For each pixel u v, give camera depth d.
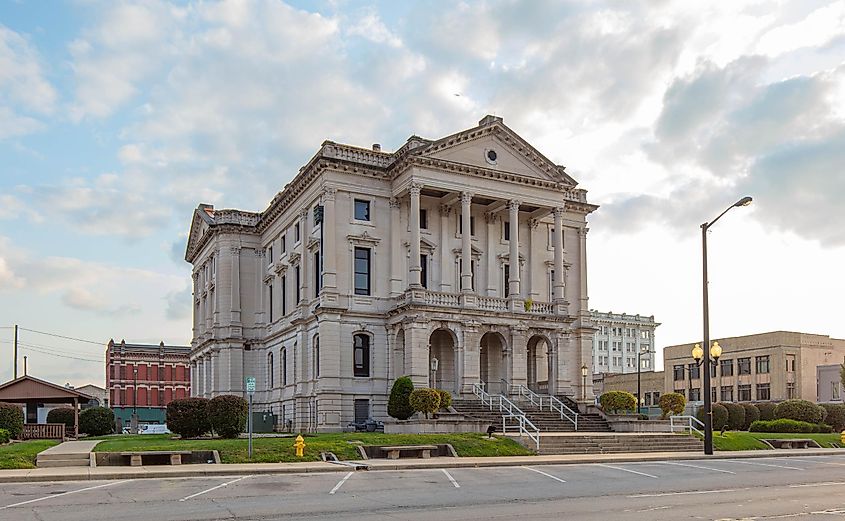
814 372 94.88
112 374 103.12
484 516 16.20
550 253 57.94
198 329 74.25
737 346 98.25
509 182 53.16
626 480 24.41
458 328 49.03
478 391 48.59
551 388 51.62
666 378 107.12
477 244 54.84
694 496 19.89
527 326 51.06
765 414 58.97
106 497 19.97
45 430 44.03
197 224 73.44
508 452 34.34
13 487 22.47
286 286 59.03
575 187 56.12
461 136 51.62
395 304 51.16
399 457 32.22
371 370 50.59
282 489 21.77
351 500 19.14
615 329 152.50
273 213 61.31
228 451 30.27
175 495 20.38
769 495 20.16
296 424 52.72
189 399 39.22
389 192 52.75
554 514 16.44
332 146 51.75
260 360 63.91
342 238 51.00
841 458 35.81
